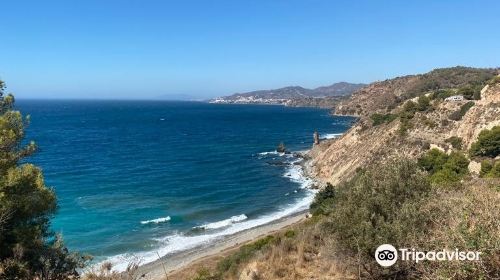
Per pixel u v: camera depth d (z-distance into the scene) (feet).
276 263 59.72
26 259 44.75
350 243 42.93
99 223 162.61
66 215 171.12
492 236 24.23
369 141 251.80
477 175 150.30
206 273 82.28
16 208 47.06
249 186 239.09
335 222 46.34
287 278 54.13
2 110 54.03
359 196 45.47
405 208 39.63
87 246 137.90
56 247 48.62
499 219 25.54
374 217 42.78
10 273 40.34
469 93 254.27
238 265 74.64
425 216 37.47
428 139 213.87
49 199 53.11
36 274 44.91
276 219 175.11
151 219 170.60
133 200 199.93
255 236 148.77
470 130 196.24
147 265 122.01
